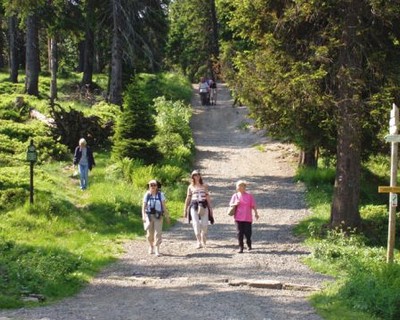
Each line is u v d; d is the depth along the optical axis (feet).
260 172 83.92
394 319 29.37
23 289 32.65
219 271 40.55
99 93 129.90
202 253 46.62
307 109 52.37
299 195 71.10
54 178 66.74
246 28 55.11
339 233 50.83
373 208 61.00
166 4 123.13
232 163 89.30
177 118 98.37
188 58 189.06
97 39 118.62
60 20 103.55
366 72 51.29
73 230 51.88
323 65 50.29
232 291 34.24
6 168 66.59
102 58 139.03
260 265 42.52
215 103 140.97
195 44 185.78
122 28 109.70
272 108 54.49
